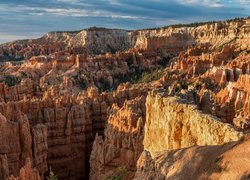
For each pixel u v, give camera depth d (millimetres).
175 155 31578
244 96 65375
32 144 72688
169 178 29672
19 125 70250
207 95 57750
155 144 50125
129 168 62156
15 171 68375
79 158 85438
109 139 68188
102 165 65750
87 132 88000
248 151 26547
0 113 69438
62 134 83438
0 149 67438
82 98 96438
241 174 25016
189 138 40250
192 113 40656
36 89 125750
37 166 72312
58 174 82688
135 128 65250
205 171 27500
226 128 34719
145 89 105938
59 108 84500
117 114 71438
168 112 45438
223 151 28219
